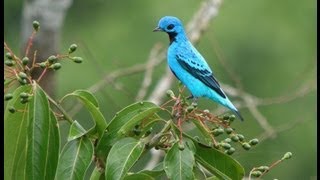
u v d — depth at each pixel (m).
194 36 14.22
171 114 7.99
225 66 13.82
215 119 7.96
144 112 7.95
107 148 8.05
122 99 18.06
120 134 8.02
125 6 27.20
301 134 20.86
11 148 8.25
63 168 7.95
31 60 14.88
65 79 23.12
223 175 8.05
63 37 26.88
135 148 7.92
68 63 23.23
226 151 8.01
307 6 26.14
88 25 27.20
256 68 25.59
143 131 8.12
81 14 27.39
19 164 8.25
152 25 26.56
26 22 15.09
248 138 15.01
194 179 7.84
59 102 8.02
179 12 25.00
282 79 25.64
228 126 7.97
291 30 25.97
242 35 25.70
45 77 14.27
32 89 7.82
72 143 8.02
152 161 12.15
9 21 26.81
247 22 25.77
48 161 7.83
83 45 14.16
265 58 25.66
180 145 7.86
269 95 25.27
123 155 7.88
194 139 7.98
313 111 20.11
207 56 19.22
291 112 20.61
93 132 8.13
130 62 26.14
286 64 25.77
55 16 15.02
